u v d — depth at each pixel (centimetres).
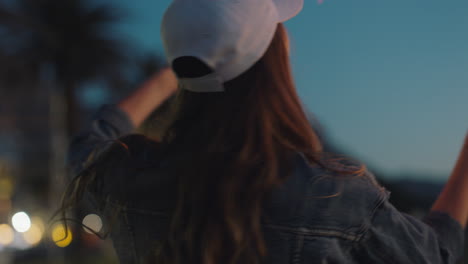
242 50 101
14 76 1912
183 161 103
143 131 127
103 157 120
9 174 2334
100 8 1947
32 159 3133
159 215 108
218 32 101
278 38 106
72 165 127
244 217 95
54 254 1355
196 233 97
